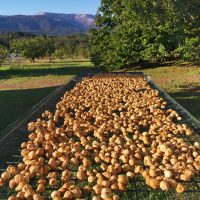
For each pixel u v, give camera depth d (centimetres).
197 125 761
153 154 574
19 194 443
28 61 5541
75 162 552
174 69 2558
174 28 2391
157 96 1130
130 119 805
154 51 2734
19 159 580
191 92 1582
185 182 486
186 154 561
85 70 3209
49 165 531
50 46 5422
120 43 2864
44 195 467
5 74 3044
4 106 1435
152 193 465
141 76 1672
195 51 2380
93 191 465
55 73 2986
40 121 781
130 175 504
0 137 655
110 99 1069
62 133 695
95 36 3203
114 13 2988
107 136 699
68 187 460
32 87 2077
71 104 990
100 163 565
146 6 2358
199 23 2258
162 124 768
